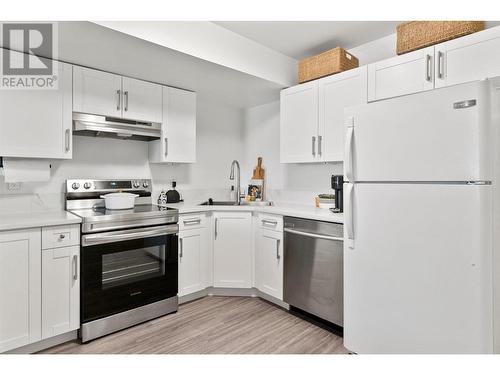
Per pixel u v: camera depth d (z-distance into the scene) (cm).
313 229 235
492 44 174
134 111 262
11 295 179
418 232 156
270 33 256
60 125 222
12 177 212
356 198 182
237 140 390
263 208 279
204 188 357
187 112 302
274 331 225
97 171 273
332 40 269
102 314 214
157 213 244
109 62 231
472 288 139
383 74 223
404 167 161
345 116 188
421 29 208
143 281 237
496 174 142
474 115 137
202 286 285
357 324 183
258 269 286
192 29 223
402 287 162
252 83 287
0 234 175
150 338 213
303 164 323
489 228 136
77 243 204
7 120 201
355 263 184
